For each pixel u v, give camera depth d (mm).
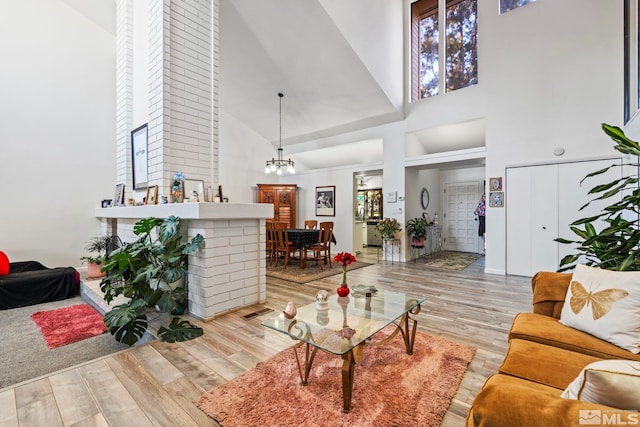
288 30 4902
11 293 3551
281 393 1678
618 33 3855
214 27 3688
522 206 4633
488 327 2637
